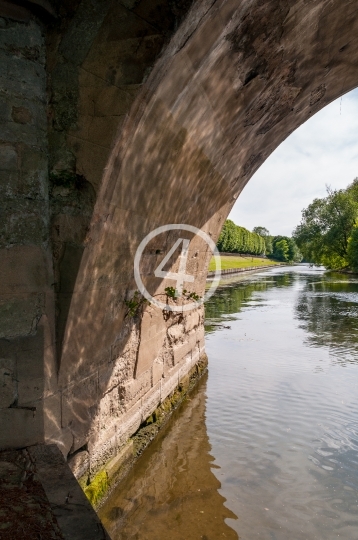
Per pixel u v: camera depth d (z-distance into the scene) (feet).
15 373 9.39
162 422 17.75
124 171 10.68
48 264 9.93
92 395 11.98
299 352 30.17
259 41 12.64
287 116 20.80
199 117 13.24
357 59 18.60
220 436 16.87
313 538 10.84
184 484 13.44
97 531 6.66
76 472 11.13
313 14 13.33
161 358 18.29
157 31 9.18
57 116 9.80
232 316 48.19
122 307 13.47
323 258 164.86
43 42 9.71
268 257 430.20
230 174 20.53
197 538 10.83
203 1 8.93
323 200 154.92
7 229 9.22
